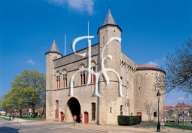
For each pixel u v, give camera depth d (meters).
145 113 37.44
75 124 29.42
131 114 36.47
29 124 33.25
